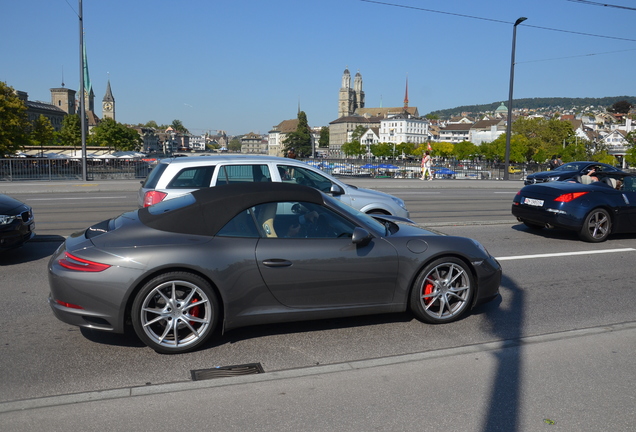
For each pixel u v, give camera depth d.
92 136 101.50
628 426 3.34
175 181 7.63
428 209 15.43
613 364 4.29
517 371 4.13
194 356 4.41
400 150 155.88
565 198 9.75
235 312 4.52
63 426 3.24
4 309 5.54
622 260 8.32
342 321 5.30
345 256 4.75
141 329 4.31
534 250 9.05
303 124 168.75
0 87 51.09
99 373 4.05
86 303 4.26
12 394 3.68
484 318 5.46
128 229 4.57
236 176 7.87
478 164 45.28
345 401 3.61
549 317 5.50
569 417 3.44
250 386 3.83
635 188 10.17
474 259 5.25
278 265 4.55
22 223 7.61
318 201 4.90
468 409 3.52
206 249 4.42
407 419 3.38
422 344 4.71
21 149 56.88
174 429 3.23
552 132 98.00
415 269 5.00
